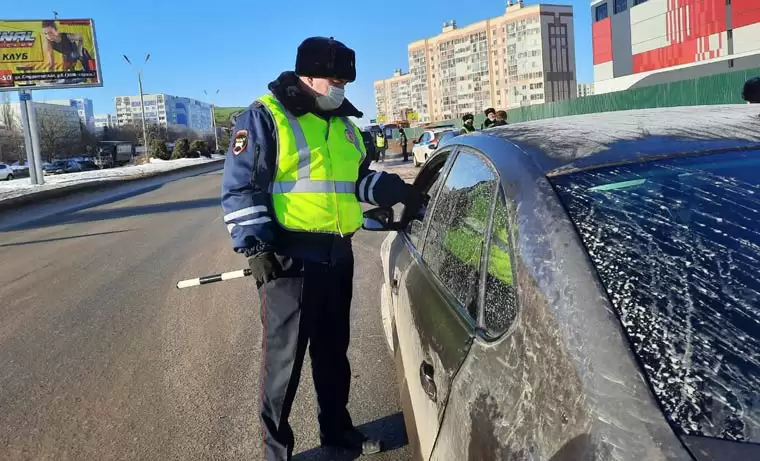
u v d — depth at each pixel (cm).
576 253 138
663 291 131
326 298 264
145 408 349
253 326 491
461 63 11412
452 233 213
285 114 242
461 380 153
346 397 286
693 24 2416
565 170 163
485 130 238
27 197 1836
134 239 995
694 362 117
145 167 4041
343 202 253
